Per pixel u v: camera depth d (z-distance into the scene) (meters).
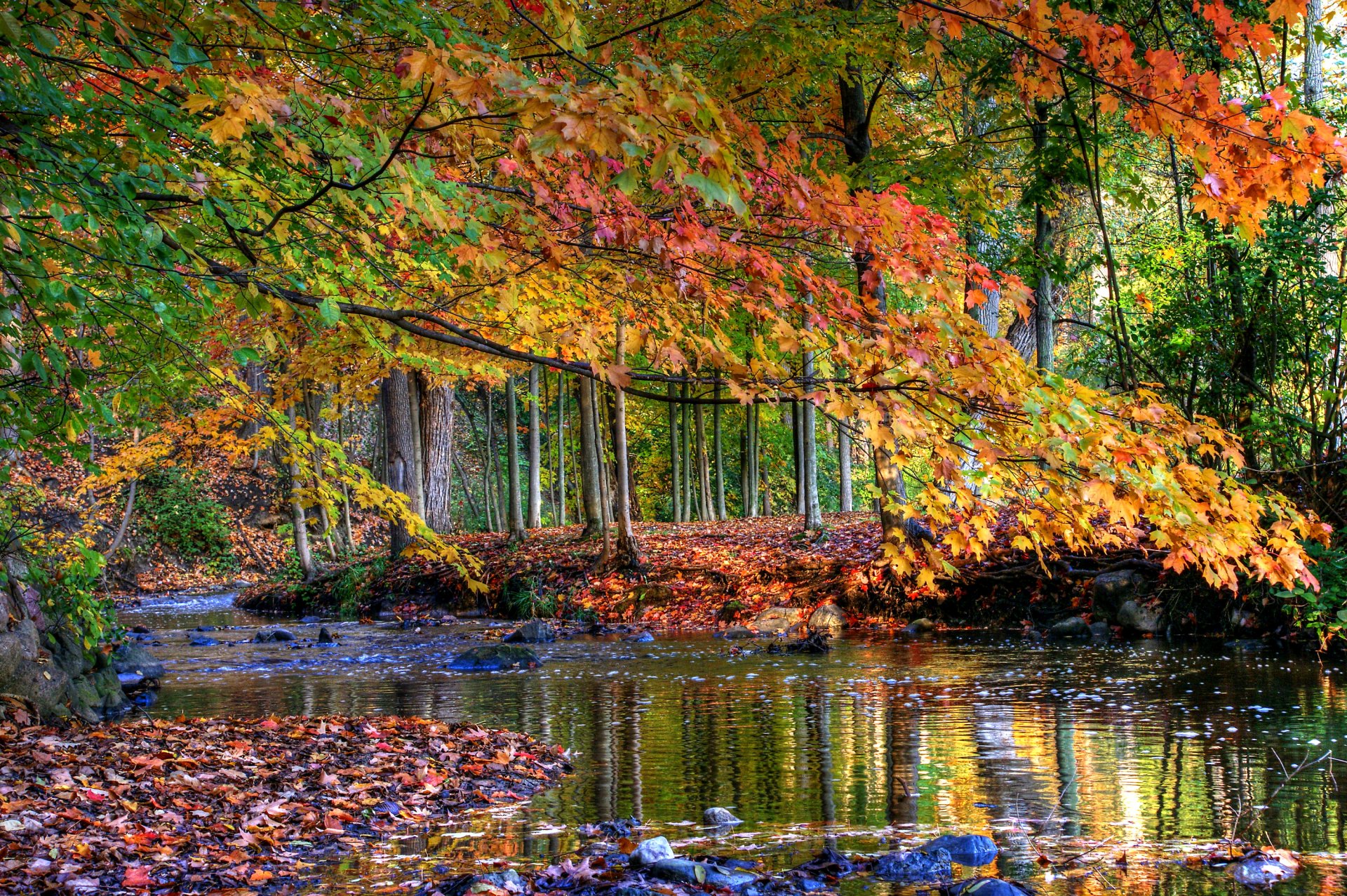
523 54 4.15
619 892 4.11
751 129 3.22
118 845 4.76
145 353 4.70
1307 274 11.18
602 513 19.84
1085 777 6.01
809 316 3.72
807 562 18.20
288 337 7.70
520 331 4.38
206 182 3.48
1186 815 5.15
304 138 3.31
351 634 17.70
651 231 3.45
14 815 5.01
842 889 4.16
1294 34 7.43
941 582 15.70
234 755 6.68
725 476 40.56
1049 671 10.63
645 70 2.58
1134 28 4.43
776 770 6.48
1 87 3.02
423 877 4.45
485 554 22.61
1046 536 4.06
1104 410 3.66
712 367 3.51
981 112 14.95
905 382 3.33
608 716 8.77
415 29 3.09
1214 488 3.53
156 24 3.06
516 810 5.67
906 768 6.42
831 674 11.05
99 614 9.41
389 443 23.72
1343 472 10.91
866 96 14.16
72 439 4.54
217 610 25.06
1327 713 7.72
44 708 7.94
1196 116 3.13
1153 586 13.74
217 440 18.77
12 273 3.21
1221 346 11.41
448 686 11.02
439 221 3.28
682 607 18.08
